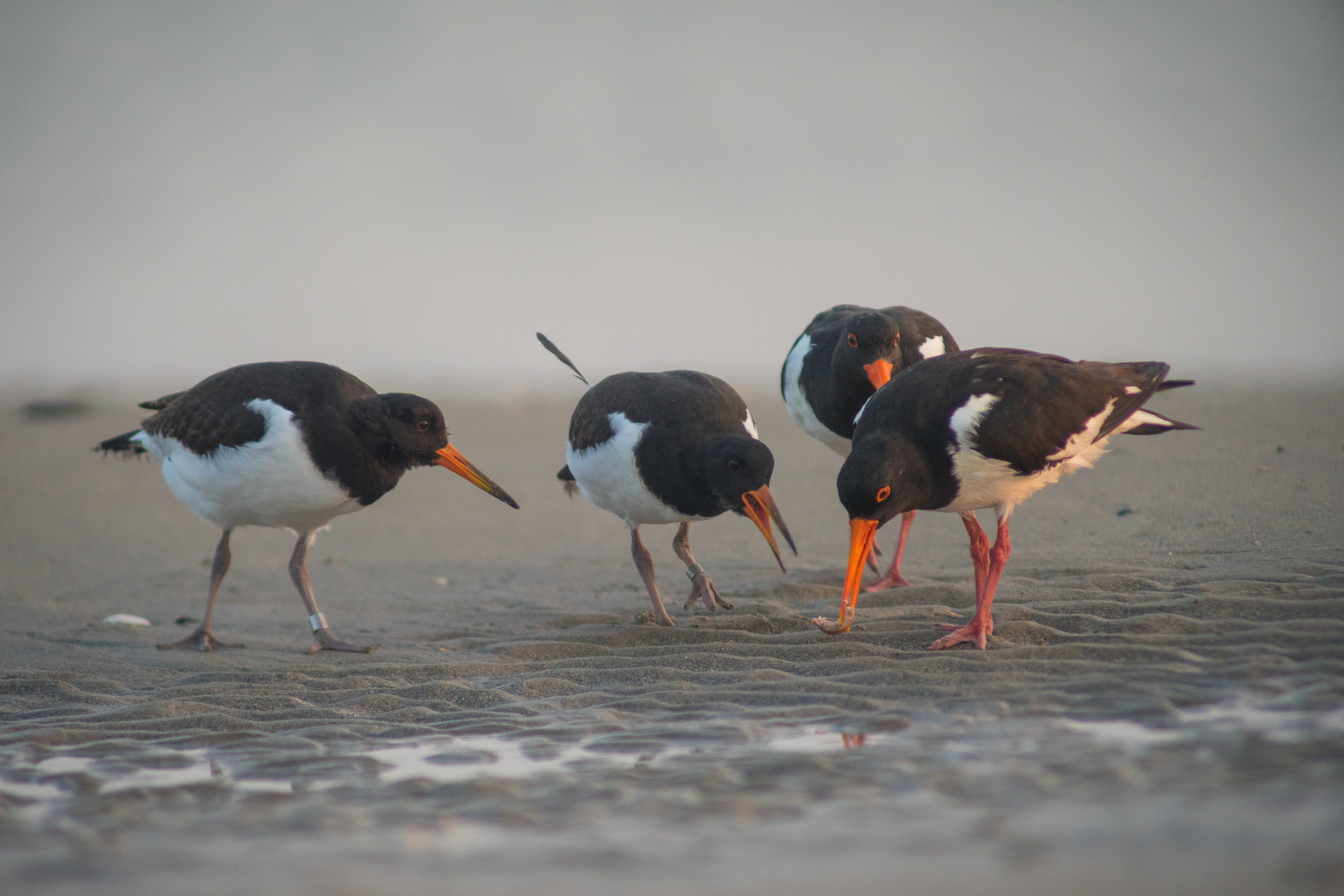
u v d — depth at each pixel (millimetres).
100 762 7906
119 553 16656
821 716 8258
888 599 11992
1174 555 12211
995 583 10188
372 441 11531
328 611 13609
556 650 10961
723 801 6355
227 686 10094
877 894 4965
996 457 9852
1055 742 7082
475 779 7137
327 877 5449
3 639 12344
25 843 6125
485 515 18219
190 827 6344
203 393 11734
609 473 11500
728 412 11547
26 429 25688
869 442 9867
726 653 10086
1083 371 10477
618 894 5117
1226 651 8680
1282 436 17422
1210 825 5383
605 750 7773
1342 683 7676
